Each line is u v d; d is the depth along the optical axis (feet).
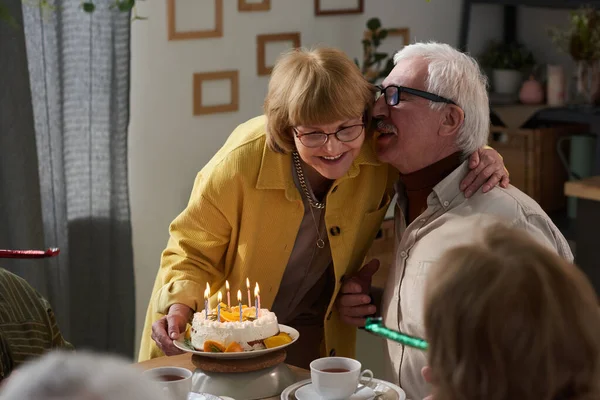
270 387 5.82
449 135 6.57
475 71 6.72
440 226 6.50
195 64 12.49
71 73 11.01
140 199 12.35
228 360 5.83
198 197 7.07
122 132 11.35
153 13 12.00
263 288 7.21
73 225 11.38
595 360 3.17
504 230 3.38
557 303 3.14
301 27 13.46
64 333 11.28
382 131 6.70
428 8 14.90
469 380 3.22
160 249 12.68
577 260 11.49
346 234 7.06
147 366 6.24
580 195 11.19
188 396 5.45
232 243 7.15
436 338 3.32
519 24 15.46
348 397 5.48
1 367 5.59
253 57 13.02
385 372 6.84
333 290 7.36
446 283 3.28
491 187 6.47
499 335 3.14
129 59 11.23
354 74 6.33
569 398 3.21
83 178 11.33
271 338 5.94
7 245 10.66
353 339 7.69
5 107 10.32
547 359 3.12
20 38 10.25
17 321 5.87
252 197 6.89
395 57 6.86
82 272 11.50
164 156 12.46
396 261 6.75
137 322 12.64
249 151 6.88
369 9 14.19
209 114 12.75
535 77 14.73
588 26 13.19
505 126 14.15
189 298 6.88
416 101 6.53
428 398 4.11
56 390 2.27
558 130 13.96
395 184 7.11
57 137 11.00
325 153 6.36
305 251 7.19
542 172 13.88
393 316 6.61
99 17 10.99
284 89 6.36
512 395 3.18
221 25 12.57
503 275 3.18
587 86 13.43
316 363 5.58
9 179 10.48
